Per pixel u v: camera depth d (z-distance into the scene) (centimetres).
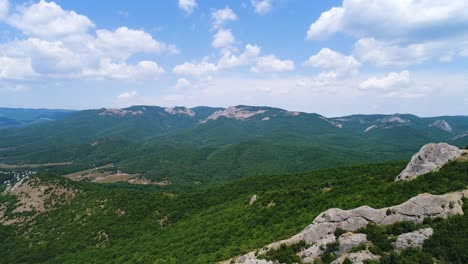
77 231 10794
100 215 11450
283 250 4678
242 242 6312
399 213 4447
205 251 6606
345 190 6956
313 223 4869
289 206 7244
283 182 11194
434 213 4300
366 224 4497
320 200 6912
